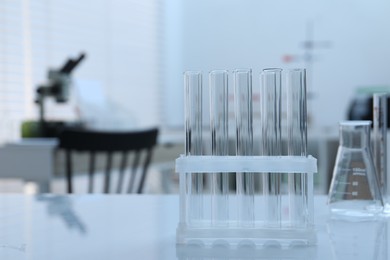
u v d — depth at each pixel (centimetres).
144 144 194
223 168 74
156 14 391
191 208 74
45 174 194
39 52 296
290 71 76
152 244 74
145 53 380
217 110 76
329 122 358
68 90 240
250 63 381
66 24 316
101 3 343
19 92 283
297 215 74
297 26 369
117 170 246
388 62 348
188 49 397
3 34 273
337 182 88
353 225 82
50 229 81
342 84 358
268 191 74
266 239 72
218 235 73
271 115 76
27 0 288
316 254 69
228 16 386
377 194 87
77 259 68
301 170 74
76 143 181
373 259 67
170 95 399
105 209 94
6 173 197
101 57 342
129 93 364
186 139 76
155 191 269
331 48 361
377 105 92
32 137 225
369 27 351
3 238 76
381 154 91
